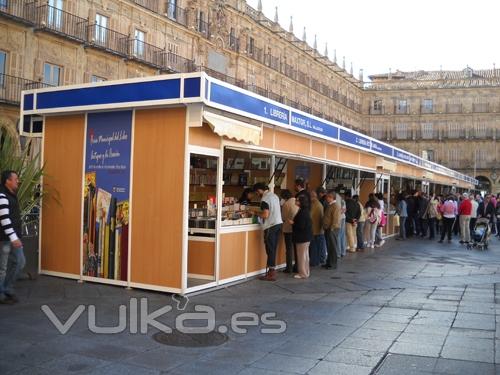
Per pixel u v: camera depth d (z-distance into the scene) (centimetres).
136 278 869
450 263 1327
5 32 2594
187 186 833
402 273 1148
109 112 912
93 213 921
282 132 1125
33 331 617
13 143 1013
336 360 550
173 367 518
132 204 877
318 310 780
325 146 1370
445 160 7556
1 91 2581
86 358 534
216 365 528
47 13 2756
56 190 967
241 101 898
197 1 4088
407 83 7806
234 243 970
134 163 880
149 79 830
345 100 7338
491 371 523
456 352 582
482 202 2258
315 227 1222
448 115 7550
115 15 3262
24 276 941
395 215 2020
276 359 550
